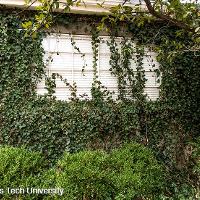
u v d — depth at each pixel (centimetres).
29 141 850
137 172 737
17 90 862
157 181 729
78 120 889
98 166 721
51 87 899
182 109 991
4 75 852
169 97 988
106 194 659
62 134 879
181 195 740
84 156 738
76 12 927
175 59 998
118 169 741
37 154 745
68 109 888
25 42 877
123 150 814
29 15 882
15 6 866
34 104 873
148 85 991
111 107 928
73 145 883
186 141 983
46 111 866
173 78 998
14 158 692
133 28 977
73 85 925
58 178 666
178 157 964
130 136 941
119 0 948
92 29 952
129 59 975
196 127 1005
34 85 880
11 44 866
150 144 949
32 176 680
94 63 947
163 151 952
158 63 1003
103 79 955
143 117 959
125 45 970
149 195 689
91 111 905
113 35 966
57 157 866
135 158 786
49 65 909
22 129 848
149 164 772
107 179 677
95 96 934
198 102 1010
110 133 922
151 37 993
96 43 958
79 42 942
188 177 881
